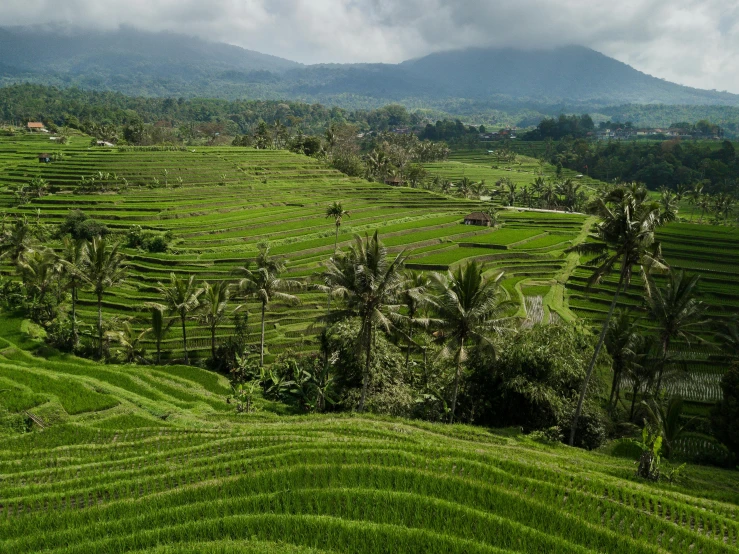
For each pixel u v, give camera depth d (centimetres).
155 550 2014
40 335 5681
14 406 3600
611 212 3672
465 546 2075
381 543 2081
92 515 2292
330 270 3997
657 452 2961
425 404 4284
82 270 5556
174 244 9031
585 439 3938
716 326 6044
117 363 5544
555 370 3953
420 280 4775
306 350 5959
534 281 8550
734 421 3812
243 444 3070
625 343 4422
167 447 3145
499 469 2730
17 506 2373
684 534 2252
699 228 11306
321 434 3297
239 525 2166
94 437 3344
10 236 7344
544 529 2261
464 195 17025
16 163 14150
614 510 2431
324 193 14425
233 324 6500
